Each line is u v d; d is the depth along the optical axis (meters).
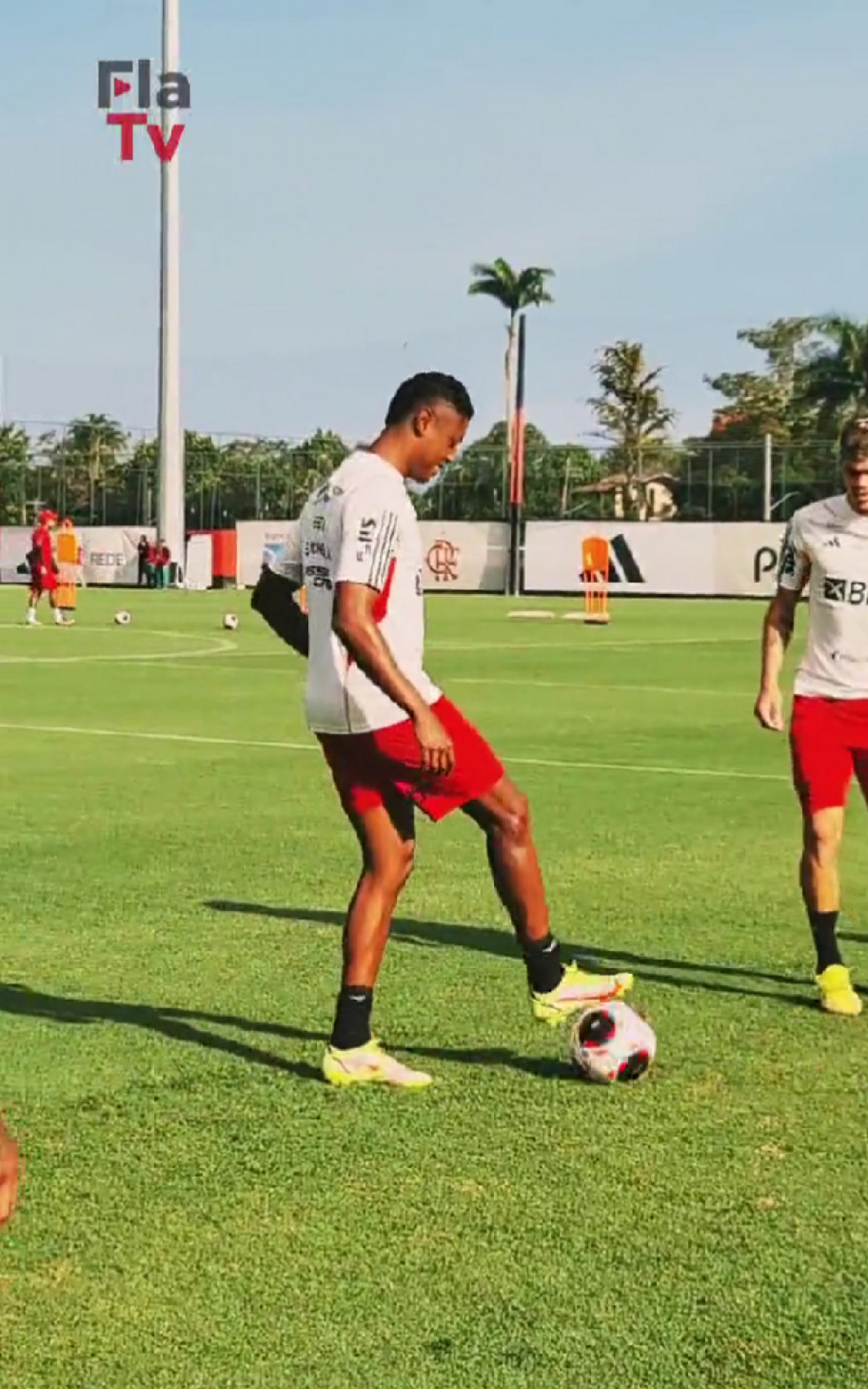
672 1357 4.08
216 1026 6.99
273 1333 4.21
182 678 24.72
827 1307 4.36
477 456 74.19
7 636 35.25
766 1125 5.79
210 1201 5.08
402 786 6.22
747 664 27.83
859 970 7.97
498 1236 4.81
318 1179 5.26
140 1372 4.01
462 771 6.40
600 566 49.72
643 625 41.19
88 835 11.47
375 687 6.13
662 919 9.00
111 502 77.06
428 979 7.73
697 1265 4.62
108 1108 5.94
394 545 6.05
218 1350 4.12
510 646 32.66
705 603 56.84
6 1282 4.51
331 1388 3.93
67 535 40.56
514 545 63.09
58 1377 3.99
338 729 6.23
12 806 12.70
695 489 71.12
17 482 76.38
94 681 24.22
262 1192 5.15
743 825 11.95
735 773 14.69
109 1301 4.40
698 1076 6.34
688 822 12.06
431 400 6.13
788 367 102.25
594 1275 4.55
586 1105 6.00
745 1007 7.34
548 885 9.85
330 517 6.14
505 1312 4.32
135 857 10.68
